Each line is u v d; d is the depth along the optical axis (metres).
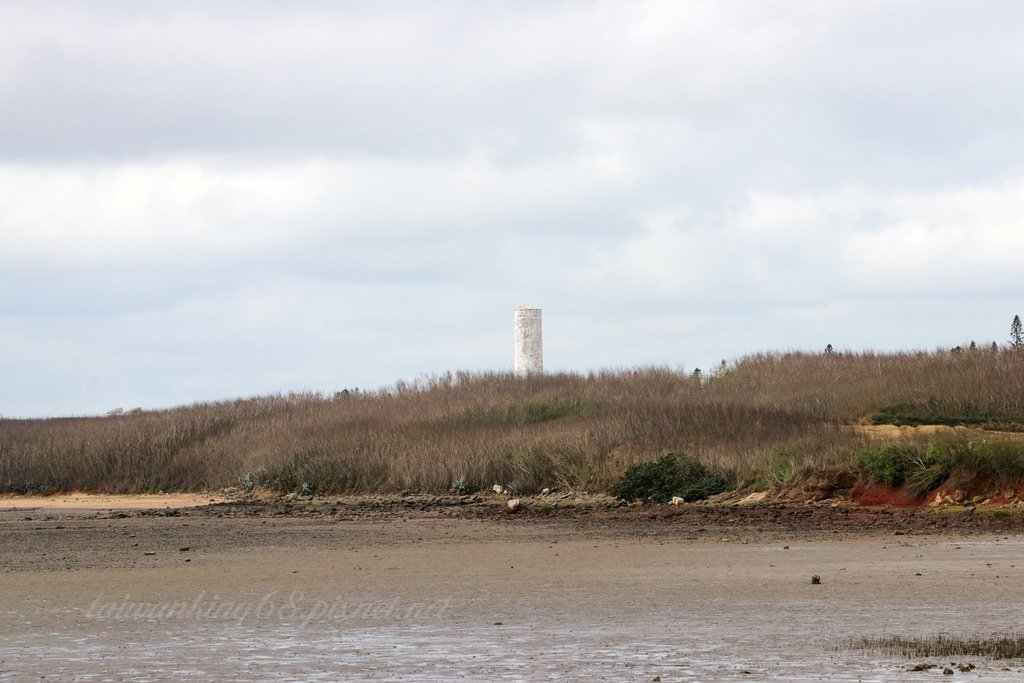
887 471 50.50
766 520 47.25
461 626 25.41
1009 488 47.84
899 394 64.31
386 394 90.31
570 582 31.91
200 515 56.56
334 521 52.44
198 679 20.31
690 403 68.62
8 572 34.88
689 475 55.97
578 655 22.00
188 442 81.81
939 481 49.50
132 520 53.94
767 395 71.81
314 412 85.31
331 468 68.44
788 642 22.84
